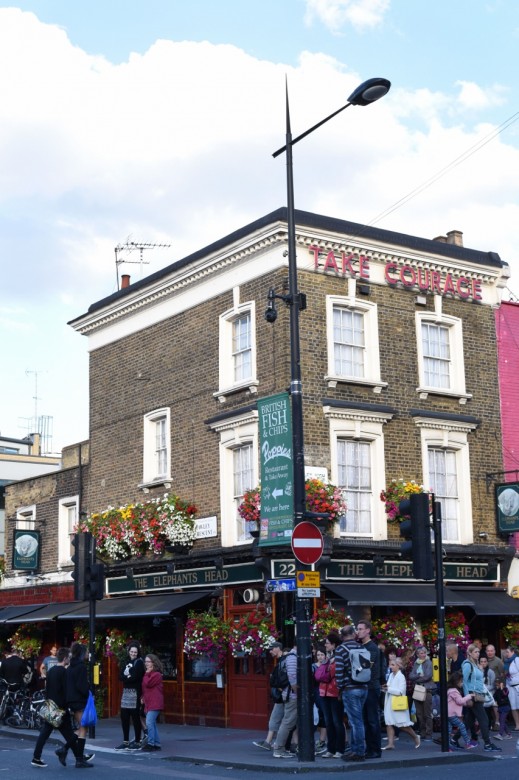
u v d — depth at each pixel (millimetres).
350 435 22562
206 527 23641
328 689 16281
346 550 21531
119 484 27359
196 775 14484
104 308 28156
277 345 22328
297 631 15828
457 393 24516
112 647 25203
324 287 22859
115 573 26484
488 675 19656
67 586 29922
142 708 19328
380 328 23656
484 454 24969
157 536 24422
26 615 29344
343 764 14906
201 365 24625
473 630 24500
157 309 26469
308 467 21609
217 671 22703
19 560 31109
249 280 23359
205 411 24312
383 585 22094
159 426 26203
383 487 22859
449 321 24906
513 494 24297
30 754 17859
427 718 18828
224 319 23969
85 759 15648
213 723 22859
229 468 23359
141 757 17234
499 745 18109
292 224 16922
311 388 22156
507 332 26109
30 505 32500
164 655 24906
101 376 28594
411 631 21812
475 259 25562
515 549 24625
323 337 22594
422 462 23719
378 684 15984
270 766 15031
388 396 23453
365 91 15570
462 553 23562
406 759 15312
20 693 23609
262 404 21141
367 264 23719
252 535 21594
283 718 17141
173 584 24250
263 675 21641
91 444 28859
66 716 15523
